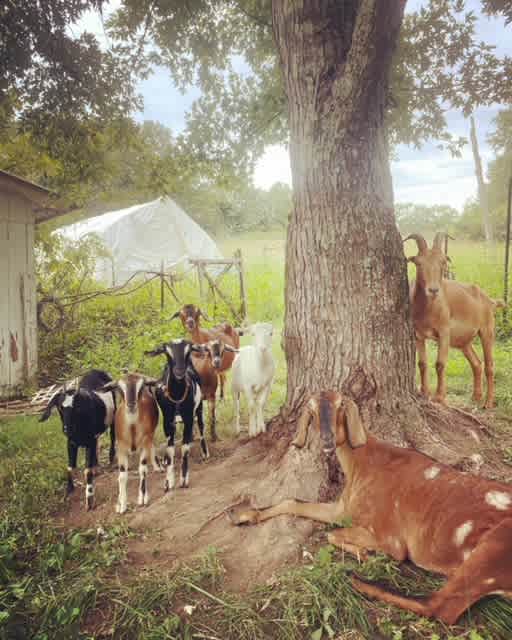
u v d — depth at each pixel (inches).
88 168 439.8
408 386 202.8
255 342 260.2
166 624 127.6
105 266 705.0
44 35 360.2
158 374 363.6
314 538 161.8
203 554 156.8
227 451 247.1
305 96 197.3
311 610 128.8
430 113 341.4
